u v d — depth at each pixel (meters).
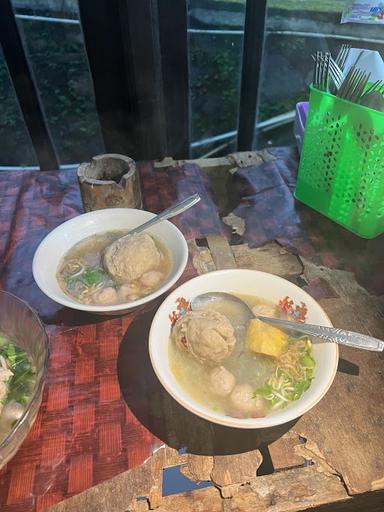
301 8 1.68
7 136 2.02
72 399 0.78
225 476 0.68
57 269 0.94
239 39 1.83
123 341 0.87
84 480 0.67
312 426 0.73
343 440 0.72
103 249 1.00
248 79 1.92
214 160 1.42
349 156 1.05
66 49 1.80
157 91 1.89
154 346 0.71
